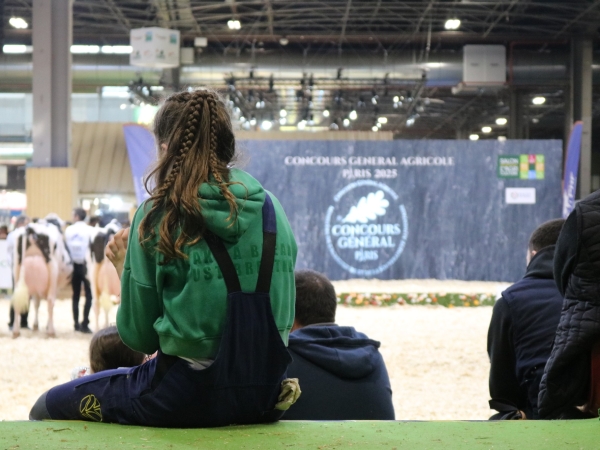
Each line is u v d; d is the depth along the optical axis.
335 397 2.81
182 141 2.12
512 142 14.64
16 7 24.05
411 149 14.50
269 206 2.18
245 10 24.16
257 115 33.75
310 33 26.11
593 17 23.70
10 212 24.97
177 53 22.41
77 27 26.20
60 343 9.91
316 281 3.09
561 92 30.00
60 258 10.70
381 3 22.97
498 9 23.78
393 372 7.92
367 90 26.44
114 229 10.30
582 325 2.43
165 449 1.89
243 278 2.07
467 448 1.97
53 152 17.56
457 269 14.66
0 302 14.82
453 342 9.70
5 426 2.12
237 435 2.05
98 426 2.13
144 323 2.12
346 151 14.46
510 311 3.03
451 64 24.38
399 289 13.95
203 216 2.03
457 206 14.66
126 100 37.12
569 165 14.66
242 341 2.05
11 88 26.25
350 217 14.50
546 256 3.13
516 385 3.09
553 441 2.05
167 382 2.08
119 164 28.83
